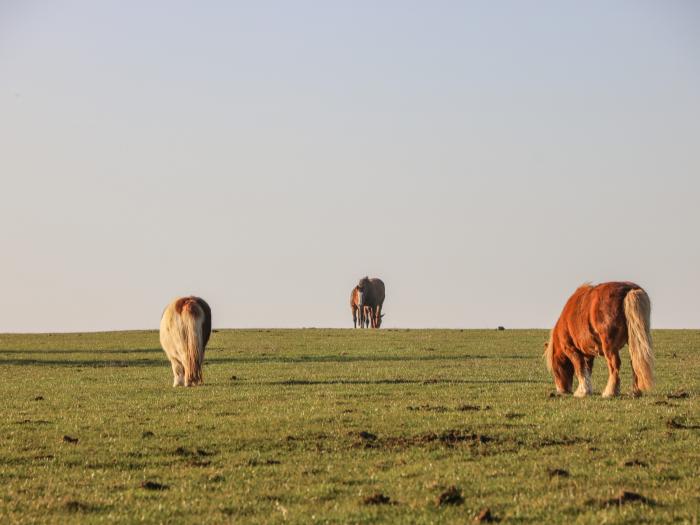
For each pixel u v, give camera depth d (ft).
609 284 70.69
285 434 58.23
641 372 67.77
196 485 45.98
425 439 55.72
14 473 49.60
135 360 134.41
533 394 76.59
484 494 42.37
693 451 50.44
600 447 52.11
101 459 52.80
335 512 39.34
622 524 36.40
